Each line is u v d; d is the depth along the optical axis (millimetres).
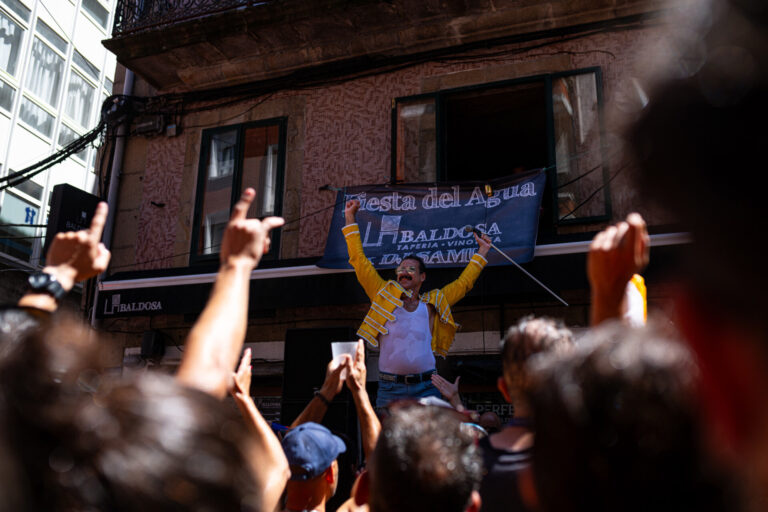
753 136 445
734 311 475
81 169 20031
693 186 470
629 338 754
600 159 7328
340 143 8398
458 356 7281
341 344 2934
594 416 711
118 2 9367
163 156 9203
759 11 445
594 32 7668
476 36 8094
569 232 7273
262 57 8867
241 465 723
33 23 18500
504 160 11500
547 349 1778
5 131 17172
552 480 744
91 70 20984
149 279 8102
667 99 487
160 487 639
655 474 684
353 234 5828
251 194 1573
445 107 8125
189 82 9227
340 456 4918
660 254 5984
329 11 8195
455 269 7105
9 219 16969
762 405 489
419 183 7570
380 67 8453
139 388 723
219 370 1267
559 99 7617
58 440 644
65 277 1507
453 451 1360
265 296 7605
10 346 753
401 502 1320
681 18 500
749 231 453
